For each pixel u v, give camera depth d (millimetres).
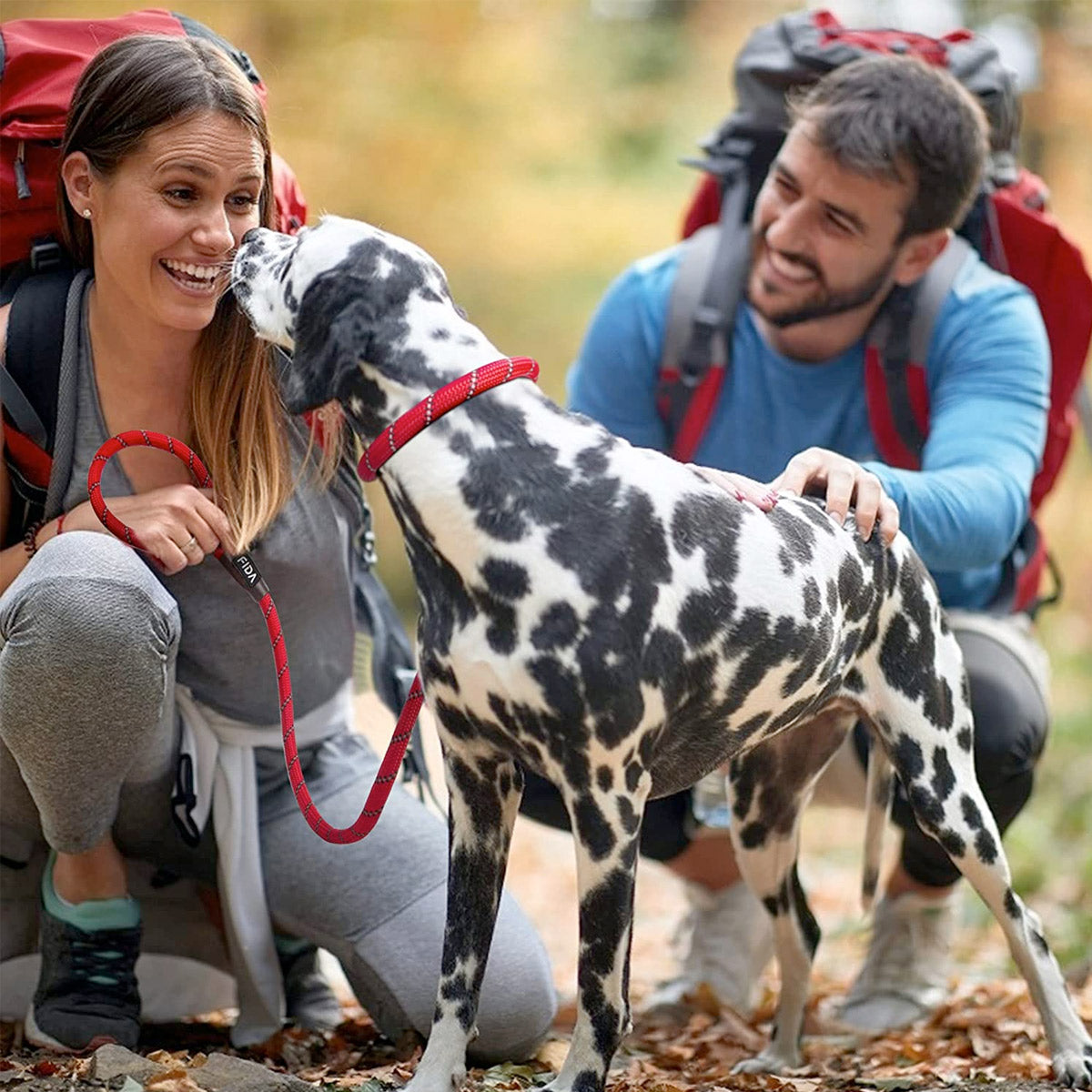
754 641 3529
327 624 4562
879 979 5301
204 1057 3889
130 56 4004
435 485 3367
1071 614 15945
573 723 3346
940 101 4910
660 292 5543
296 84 15016
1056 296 5551
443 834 4609
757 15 20156
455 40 15672
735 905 5504
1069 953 6590
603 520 3373
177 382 4344
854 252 5000
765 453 5387
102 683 3895
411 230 16250
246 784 4453
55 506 4309
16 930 4656
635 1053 4820
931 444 5016
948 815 4023
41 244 4367
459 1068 3590
